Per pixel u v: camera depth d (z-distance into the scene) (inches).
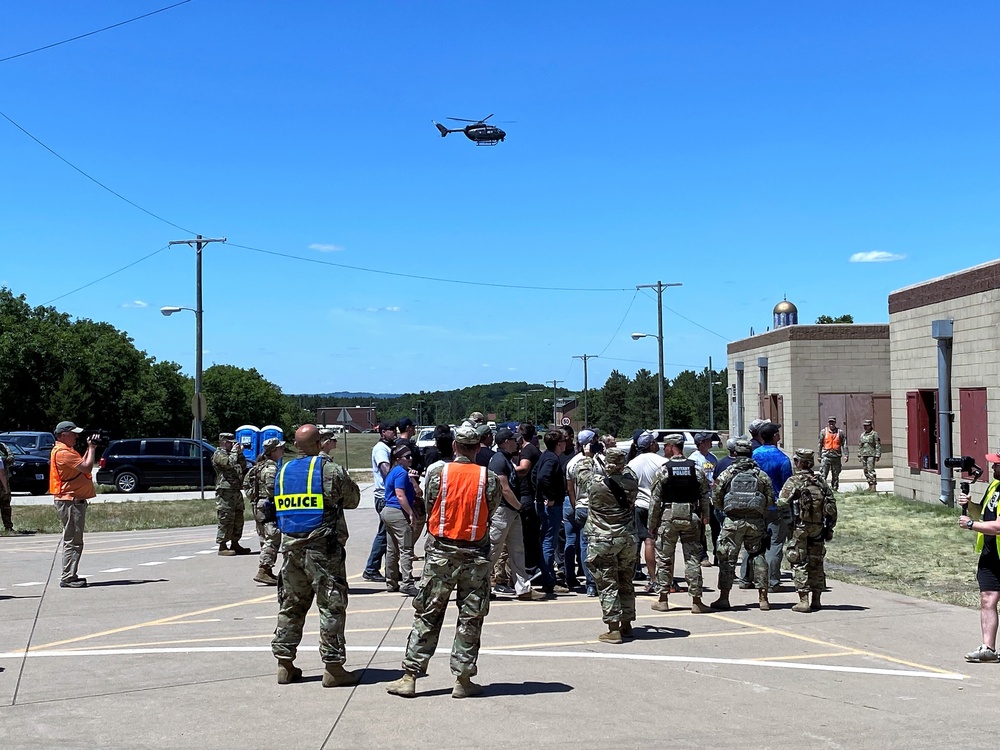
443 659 327.3
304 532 282.8
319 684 288.8
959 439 837.8
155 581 502.0
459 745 231.9
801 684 295.7
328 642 283.9
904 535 685.9
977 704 274.4
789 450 1432.1
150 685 288.4
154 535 780.0
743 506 416.8
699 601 415.2
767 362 1540.4
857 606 431.5
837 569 544.1
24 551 653.9
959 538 668.1
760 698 278.8
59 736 239.0
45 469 1195.9
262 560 484.1
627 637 362.6
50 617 400.2
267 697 274.2
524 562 461.7
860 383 1428.4
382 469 497.7
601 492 354.3
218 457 615.8
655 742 236.1
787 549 425.1
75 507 480.7
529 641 357.7
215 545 691.4
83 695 277.3
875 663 324.5
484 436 460.8
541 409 4739.2
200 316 1412.4
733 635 369.4
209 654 330.3
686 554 418.6
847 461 1422.2
